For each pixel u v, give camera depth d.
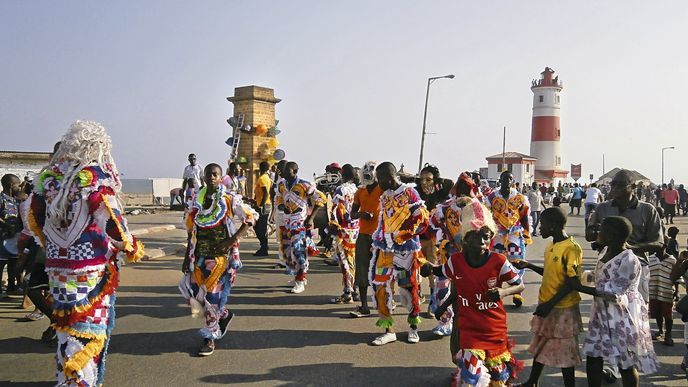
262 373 5.23
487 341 4.19
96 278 4.29
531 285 9.80
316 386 4.93
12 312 7.03
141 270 10.16
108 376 5.09
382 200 6.30
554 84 65.88
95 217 4.24
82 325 4.23
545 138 66.62
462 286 4.24
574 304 4.58
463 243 4.31
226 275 5.82
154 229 15.85
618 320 4.44
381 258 6.22
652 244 5.30
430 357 5.75
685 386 5.09
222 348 5.93
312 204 8.62
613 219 4.51
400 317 7.36
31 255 6.72
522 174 60.78
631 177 5.44
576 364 4.56
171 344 6.03
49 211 4.19
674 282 6.32
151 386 4.88
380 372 5.30
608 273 4.46
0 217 7.65
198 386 4.90
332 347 6.02
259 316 7.25
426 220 6.18
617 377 5.14
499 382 4.20
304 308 7.73
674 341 6.51
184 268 5.80
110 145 4.46
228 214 5.71
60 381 4.22
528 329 6.86
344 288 8.09
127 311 7.34
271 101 20.53
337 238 8.10
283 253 8.80
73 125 4.36
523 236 8.09
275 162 20.12
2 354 5.55
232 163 13.38
